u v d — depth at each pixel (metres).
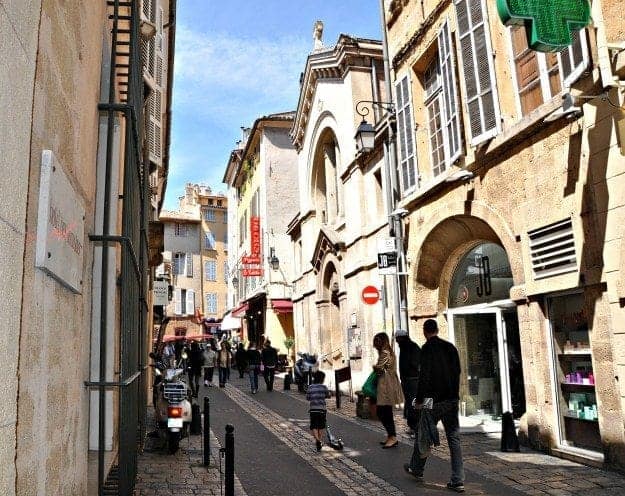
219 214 60.81
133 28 4.56
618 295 7.32
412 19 13.78
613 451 7.45
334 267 21.20
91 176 4.23
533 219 9.11
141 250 7.77
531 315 9.23
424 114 13.57
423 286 13.41
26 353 2.31
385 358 9.92
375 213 16.88
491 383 11.70
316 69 21.50
